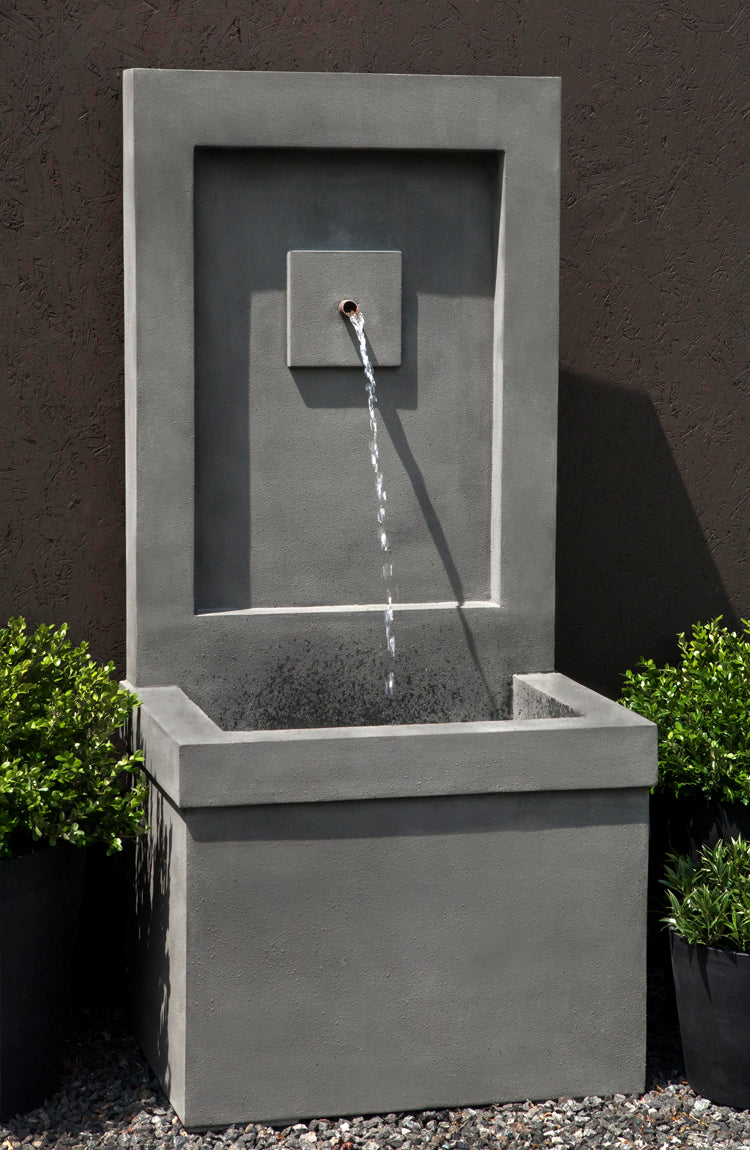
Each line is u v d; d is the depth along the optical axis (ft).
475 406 15.74
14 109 14.99
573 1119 13.21
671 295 17.02
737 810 14.89
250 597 15.39
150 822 13.76
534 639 15.85
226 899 12.63
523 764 13.08
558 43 16.44
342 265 15.12
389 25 15.97
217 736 12.64
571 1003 13.46
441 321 15.58
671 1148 12.76
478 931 13.19
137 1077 13.80
